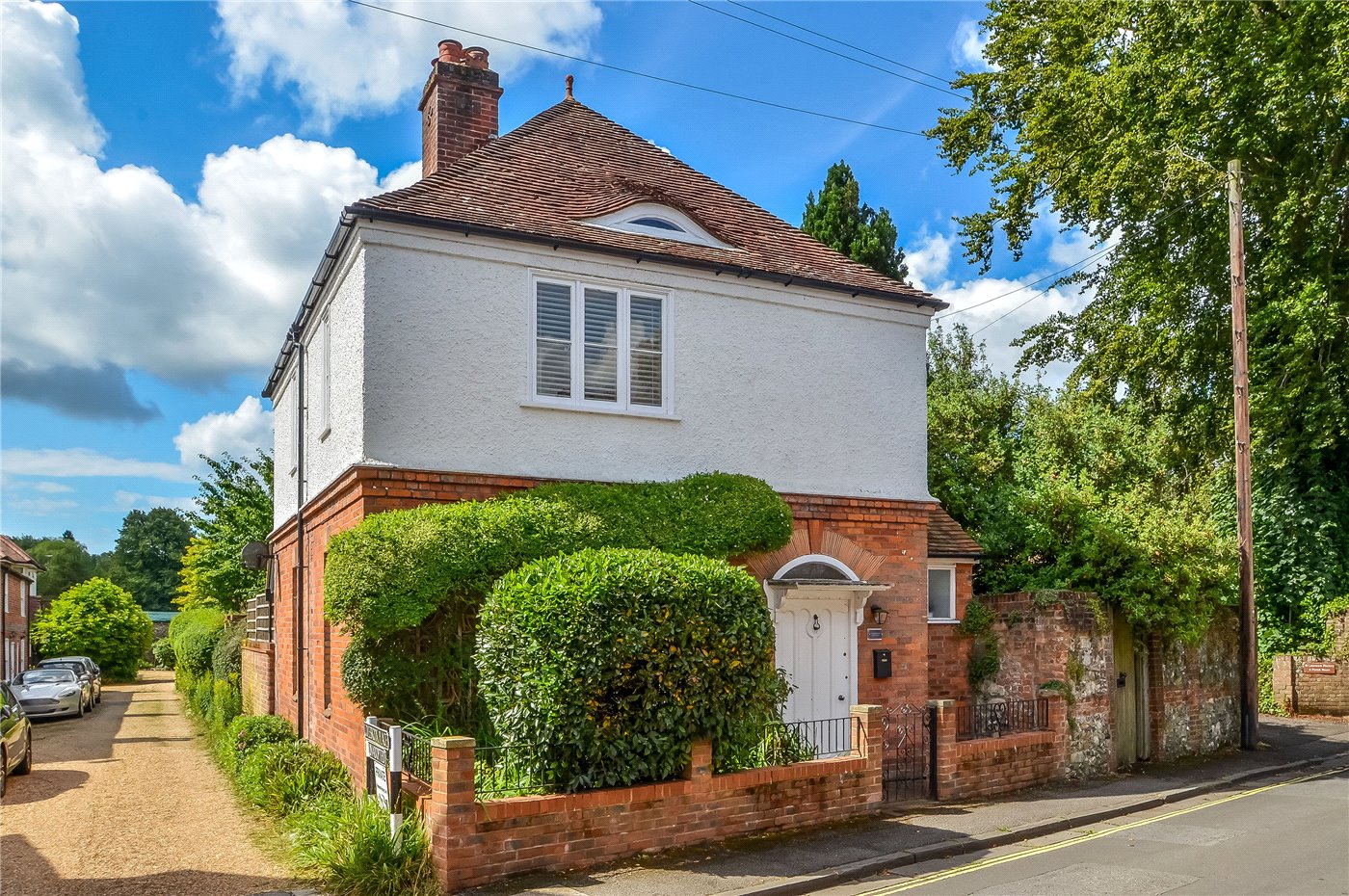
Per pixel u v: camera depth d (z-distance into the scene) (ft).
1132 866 27.91
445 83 48.98
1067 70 64.08
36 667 94.07
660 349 40.50
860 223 92.07
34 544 308.40
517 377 37.17
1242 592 51.83
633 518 35.83
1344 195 58.54
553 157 44.78
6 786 43.06
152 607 261.85
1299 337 55.62
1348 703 65.00
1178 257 63.87
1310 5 52.85
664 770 28.40
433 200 37.32
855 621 42.50
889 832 31.14
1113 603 46.96
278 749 38.14
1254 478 70.38
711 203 47.24
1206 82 57.82
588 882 25.27
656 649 27.58
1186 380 66.80
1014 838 31.40
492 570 32.65
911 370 46.62
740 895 24.48
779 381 42.88
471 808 24.80
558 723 26.25
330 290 40.83
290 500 53.62
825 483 43.39
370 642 32.71
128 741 61.62
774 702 31.83
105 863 28.37
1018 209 69.92
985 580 52.60
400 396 34.91
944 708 36.70
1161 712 47.78
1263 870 27.22
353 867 24.75
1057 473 58.49
